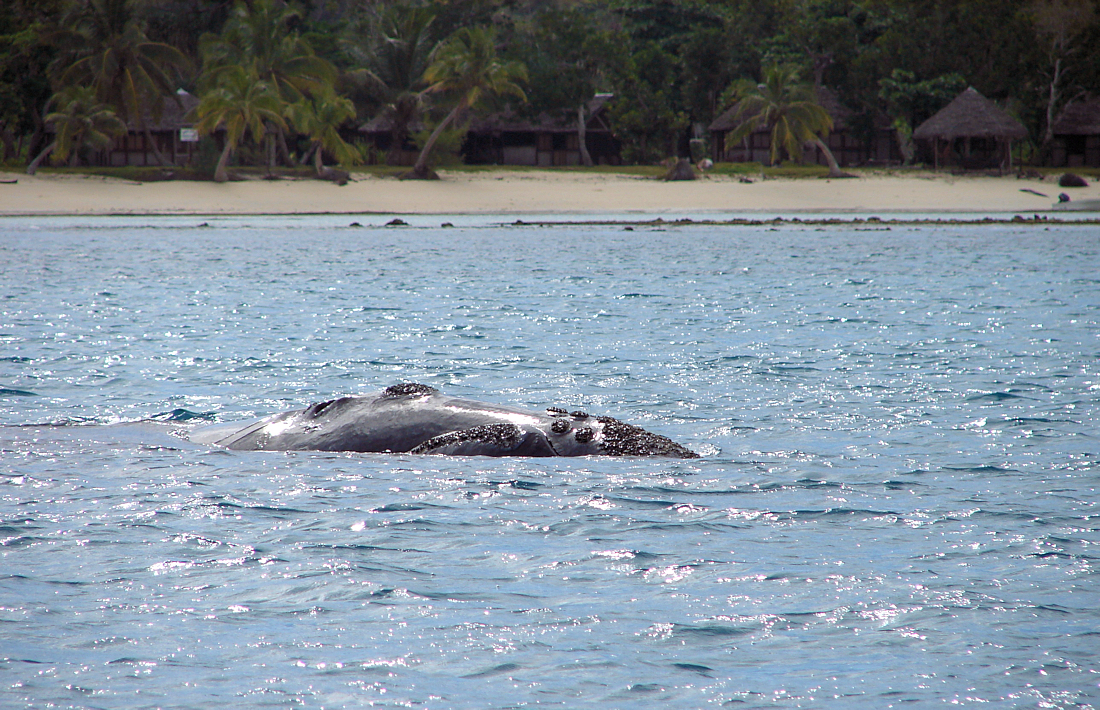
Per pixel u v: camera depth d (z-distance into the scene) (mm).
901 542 28906
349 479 34875
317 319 81562
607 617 23547
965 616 23562
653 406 49156
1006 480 35625
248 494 33219
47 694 19891
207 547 28219
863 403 49656
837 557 27609
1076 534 29484
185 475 35469
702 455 39062
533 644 22156
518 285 109812
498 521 30578
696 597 24766
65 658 21406
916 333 73938
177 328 76000
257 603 24422
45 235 189875
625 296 99125
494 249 163500
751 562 27281
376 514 31141
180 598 24625
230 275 120500
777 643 22281
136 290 103562
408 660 21406
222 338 71062
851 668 21062
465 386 54281
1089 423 44750
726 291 103750
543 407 48938
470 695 19953
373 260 142875
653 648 22016
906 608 24047
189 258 145000
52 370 58156
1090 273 121000
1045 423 44812
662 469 36688
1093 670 20828
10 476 35344
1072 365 59875
